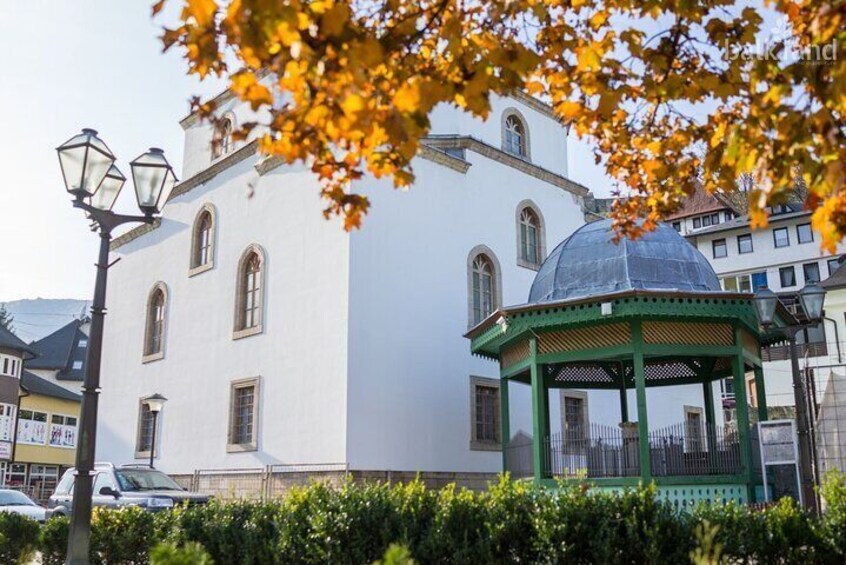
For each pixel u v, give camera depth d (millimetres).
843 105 4555
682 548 7414
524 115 26391
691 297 13609
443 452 20391
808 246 51406
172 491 17375
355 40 4191
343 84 4047
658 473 13500
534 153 26453
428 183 22062
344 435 18594
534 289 16328
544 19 6195
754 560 7305
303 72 4211
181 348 25375
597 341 14203
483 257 23406
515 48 4902
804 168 4469
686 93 6363
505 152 24500
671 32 6379
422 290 21078
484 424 21922
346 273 19609
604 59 6355
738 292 13617
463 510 8430
